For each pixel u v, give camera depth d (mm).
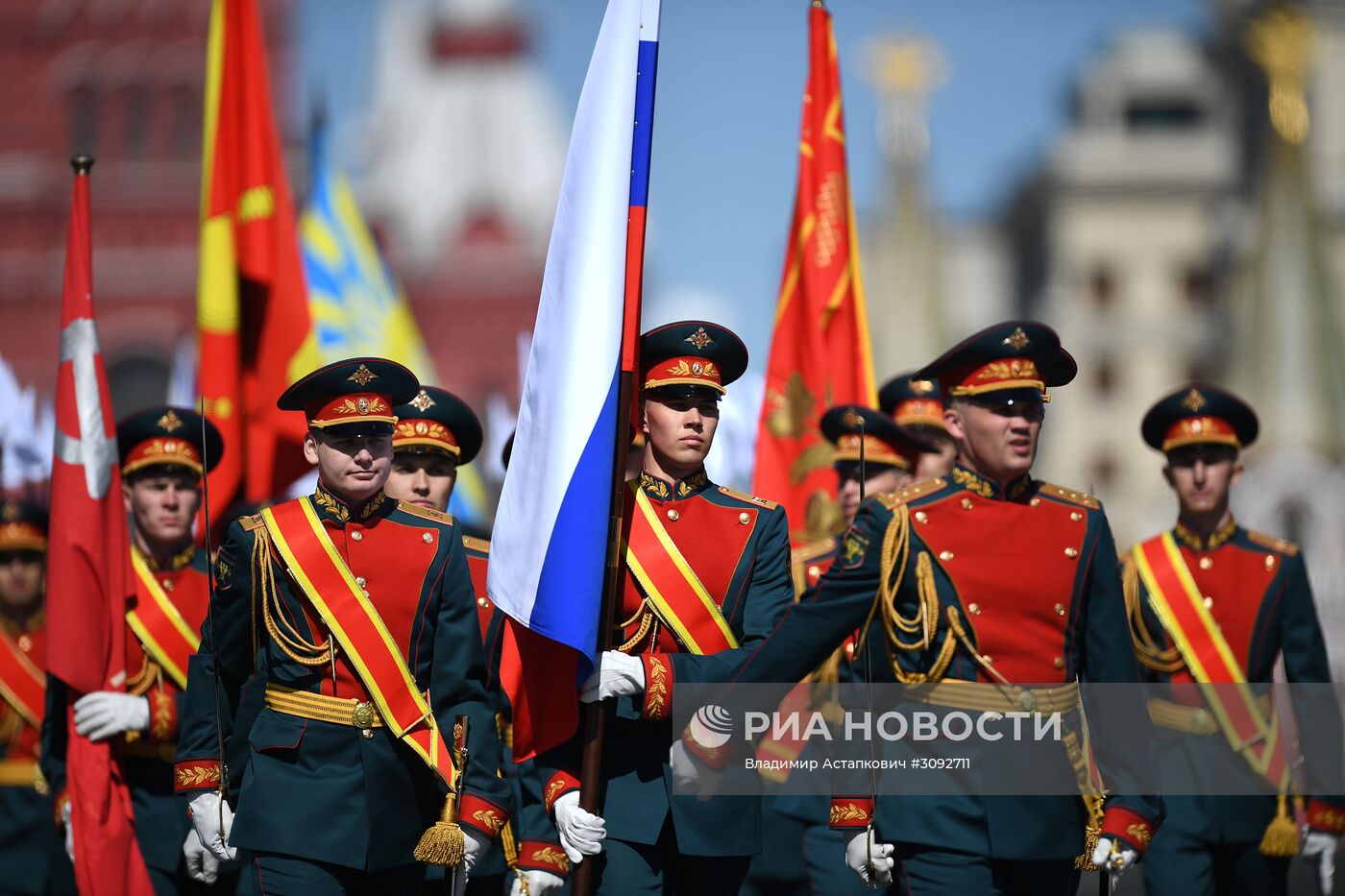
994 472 23953
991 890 23047
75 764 29031
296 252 36281
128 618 29953
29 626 36375
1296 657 30297
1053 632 23656
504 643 24312
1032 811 23094
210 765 24578
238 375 35406
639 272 24141
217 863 26344
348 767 23703
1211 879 29797
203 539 34469
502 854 29156
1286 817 29750
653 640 24469
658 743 24172
